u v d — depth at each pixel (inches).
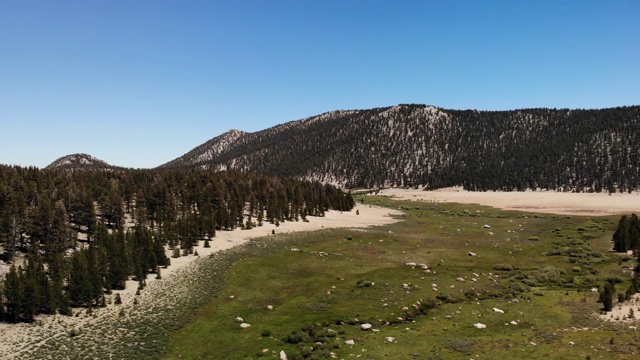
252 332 2039.9
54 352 1802.4
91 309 2310.5
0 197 3550.7
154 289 2662.4
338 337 1919.3
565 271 3068.4
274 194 6102.4
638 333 1724.9
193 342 1951.3
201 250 3730.3
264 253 3604.8
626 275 2874.0
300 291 2726.4
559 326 1929.1
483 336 1865.2
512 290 2581.2
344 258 3538.4
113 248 2915.8
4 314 2144.4
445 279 2864.2
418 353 1686.8
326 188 7859.3
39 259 2856.8
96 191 4849.9
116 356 1785.2
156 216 4670.3
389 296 2517.2
